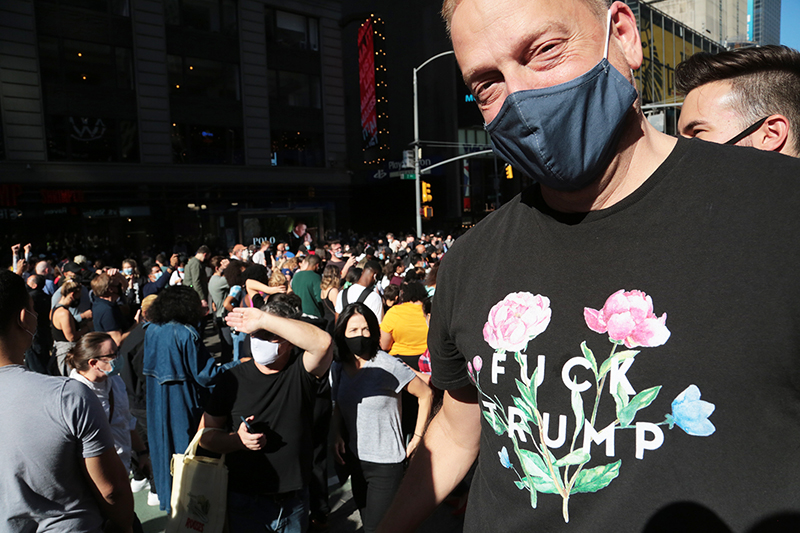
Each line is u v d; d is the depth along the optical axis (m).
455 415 1.09
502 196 40.75
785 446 0.61
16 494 1.79
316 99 26.77
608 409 0.70
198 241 23.20
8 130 18.70
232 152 24.20
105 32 20.59
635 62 0.80
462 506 4.13
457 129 38.41
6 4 18.44
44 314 7.25
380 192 40.72
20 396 1.82
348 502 4.42
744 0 80.00
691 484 0.63
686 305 0.66
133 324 7.24
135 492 4.58
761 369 0.61
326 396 3.85
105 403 3.29
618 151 0.76
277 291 7.11
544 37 0.74
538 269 0.82
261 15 24.61
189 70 22.78
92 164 20.44
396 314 4.75
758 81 1.43
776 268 0.62
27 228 19.22
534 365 0.78
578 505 0.72
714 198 0.69
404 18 40.19
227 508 2.72
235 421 2.79
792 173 0.67
